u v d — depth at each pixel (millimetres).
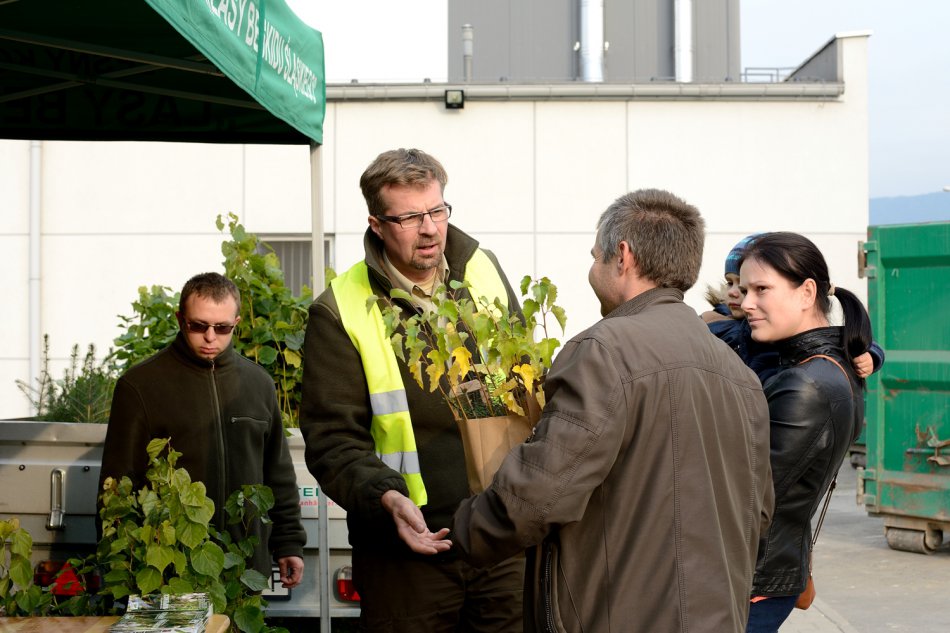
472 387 2684
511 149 12273
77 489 4555
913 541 7758
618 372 2240
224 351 4125
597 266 2510
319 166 5059
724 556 2246
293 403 5281
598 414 2195
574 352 2309
